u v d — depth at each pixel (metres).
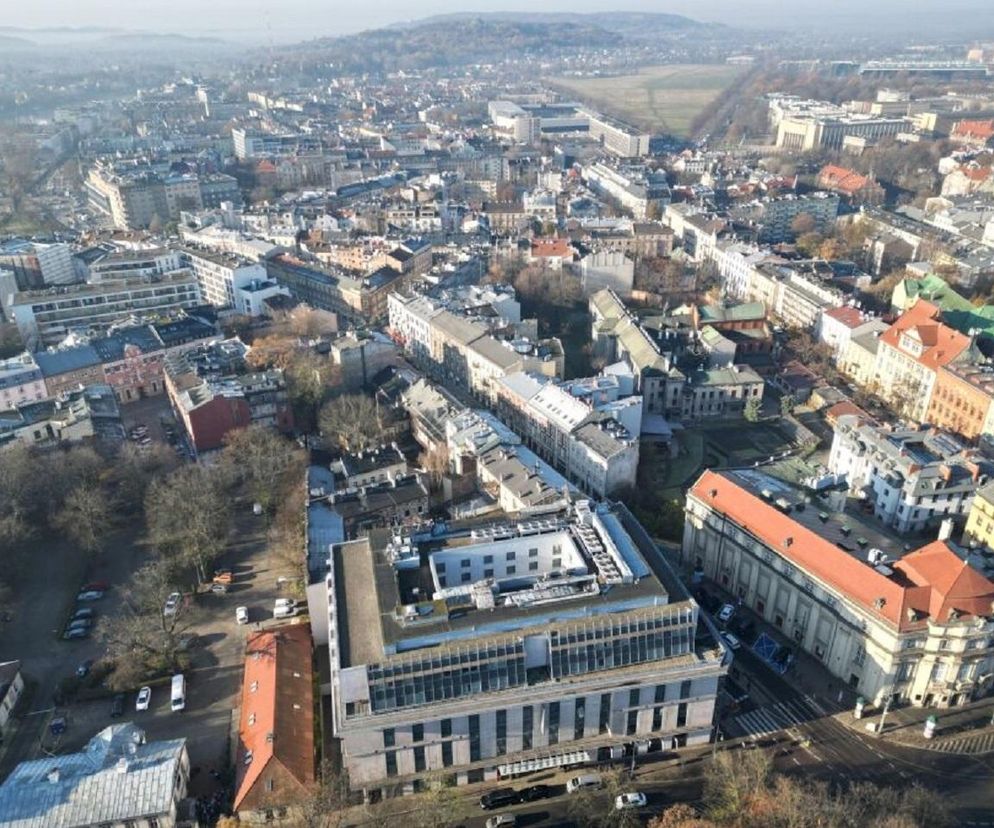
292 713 199.00
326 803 176.12
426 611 187.25
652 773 194.62
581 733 194.25
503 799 186.75
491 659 180.75
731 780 176.62
